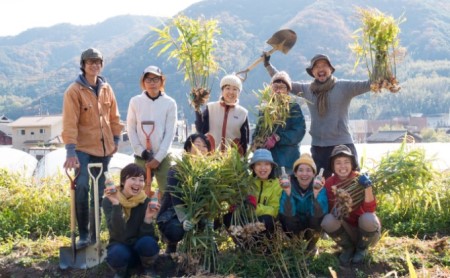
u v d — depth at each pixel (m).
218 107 7.54
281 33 8.23
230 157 6.55
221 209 6.60
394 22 7.06
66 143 6.73
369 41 7.12
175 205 6.52
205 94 7.68
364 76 66.31
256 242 6.40
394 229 7.93
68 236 8.34
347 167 6.46
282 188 6.35
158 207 6.18
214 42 8.06
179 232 6.41
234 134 7.54
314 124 7.52
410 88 81.06
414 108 78.31
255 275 6.25
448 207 8.12
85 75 7.01
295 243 6.40
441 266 6.50
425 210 7.91
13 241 7.97
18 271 6.73
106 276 6.49
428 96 79.94
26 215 9.06
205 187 6.43
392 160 6.99
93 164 6.58
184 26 8.00
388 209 8.44
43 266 6.79
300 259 6.33
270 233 6.47
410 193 7.08
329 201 6.50
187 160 6.57
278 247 6.33
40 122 63.28
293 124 7.08
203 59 7.96
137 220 6.20
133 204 6.15
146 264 6.25
